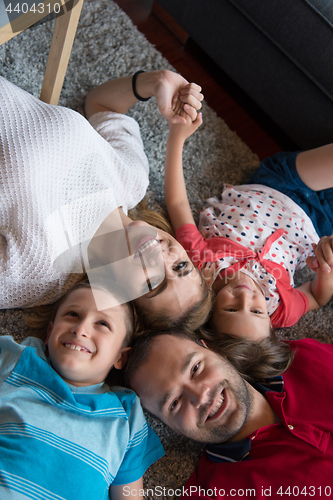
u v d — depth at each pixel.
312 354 1.02
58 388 0.81
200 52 1.59
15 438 0.73
